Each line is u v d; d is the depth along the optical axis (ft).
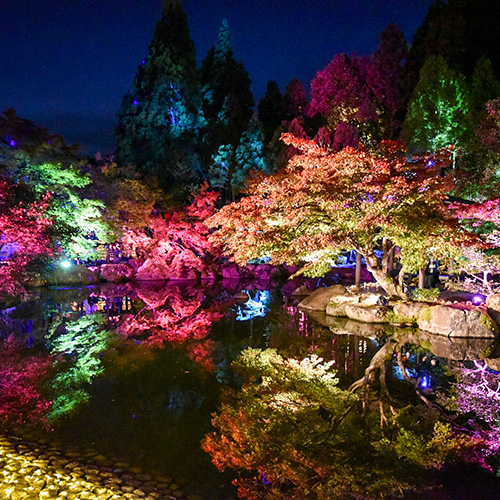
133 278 94.17
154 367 34.76
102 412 26.03
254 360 36.42
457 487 18.71
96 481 18.26
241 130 128.88
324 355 37.78
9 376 32.58
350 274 91.56
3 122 71.26
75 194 78.69
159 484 18.37
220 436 23.22
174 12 130.31
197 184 116.37
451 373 33.30
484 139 65.16
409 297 51.16
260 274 97.30
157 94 123.13
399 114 118.11
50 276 83.15
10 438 22.33
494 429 24.40
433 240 40.93
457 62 99.91
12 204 63.77
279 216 42.60
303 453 21.71
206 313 57.52
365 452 21.85
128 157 123.75
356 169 39.27
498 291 50.24
